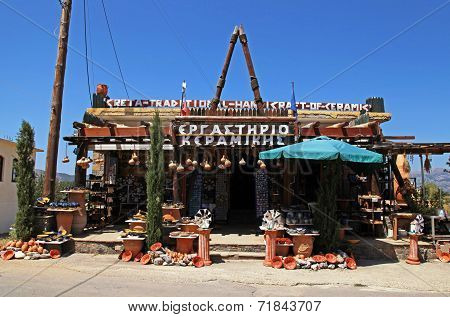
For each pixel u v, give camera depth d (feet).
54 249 32.30
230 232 40.40
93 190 43.04
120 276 26.09
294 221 33.09
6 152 52.65
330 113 51.29
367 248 33.96
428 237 35.32
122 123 51.29
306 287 24.73
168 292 22.59
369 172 39.93
